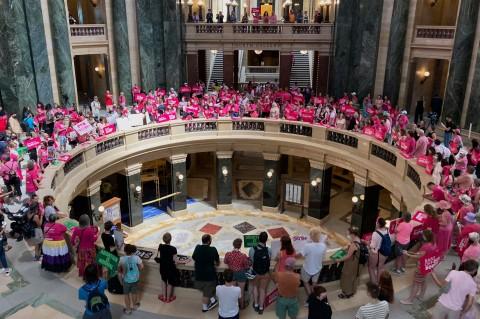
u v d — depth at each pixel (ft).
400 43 69.41
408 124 57.93
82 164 53.88
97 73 82.23
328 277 27.37
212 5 108.88
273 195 73.36
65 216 32.55
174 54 80.28
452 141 47.29
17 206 39.17
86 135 55.93
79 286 27.71
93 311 20.94
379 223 26.20
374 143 56.54
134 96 74.59
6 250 32.01
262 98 72.64
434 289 26.99
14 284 27.86
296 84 98.17
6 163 40.47
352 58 76.33
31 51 59.93
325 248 24.91
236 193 79.77
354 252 25.34
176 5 78.74
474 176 40.01
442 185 40.22
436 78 74.18
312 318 20.40
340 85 78.54
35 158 47.34
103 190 73.31
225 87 77.77
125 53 76.23
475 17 57.21
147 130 64.75
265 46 82.58
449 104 61.41
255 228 68.74
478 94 57.47
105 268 26.35
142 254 27.73
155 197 77.51
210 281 24.61
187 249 61.98
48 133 57.57
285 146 69.36
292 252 24.30
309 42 80.89
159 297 26.45
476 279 24.73
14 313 25.17
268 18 81.82
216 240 64.75
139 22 76.38
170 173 70.69
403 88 71.72
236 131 70.49
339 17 75.51
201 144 70.44
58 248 28.58
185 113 69.62
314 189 68.33
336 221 70.44
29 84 60.03
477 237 24.50
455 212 33.94
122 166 63.41
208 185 82.12
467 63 59.16
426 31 67.10
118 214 60.13
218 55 106.63
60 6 63.46
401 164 49.75
